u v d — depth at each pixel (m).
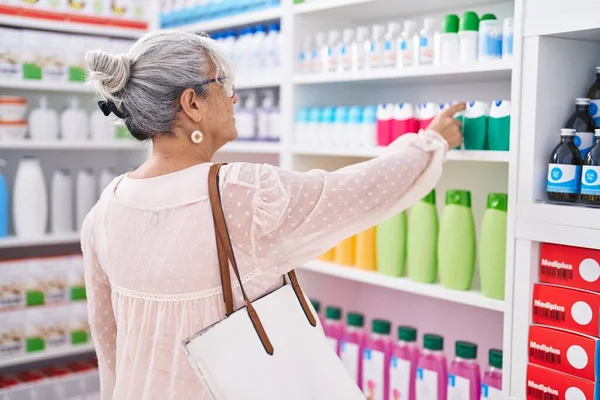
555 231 1.73
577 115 1.81
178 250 1.39
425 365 2.17
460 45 2.04
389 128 2.22
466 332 2.46
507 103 1.91
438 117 1.82
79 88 3.22
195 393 1.41
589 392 1.65
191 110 1.45
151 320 1.44
